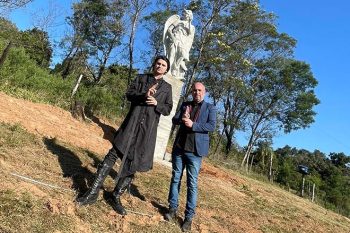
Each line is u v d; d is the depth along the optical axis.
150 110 4.80
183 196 6.92
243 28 28.56
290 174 31.86
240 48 29.92
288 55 34.53
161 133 10.47
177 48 11.41
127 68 30.59
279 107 36.81
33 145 6.02
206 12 27.16
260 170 32.34
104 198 5.02
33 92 10.62
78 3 28.83
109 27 28.95
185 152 5.33
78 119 10.34
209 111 5.32
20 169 4.85
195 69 26.84
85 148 7.32
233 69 30.36
